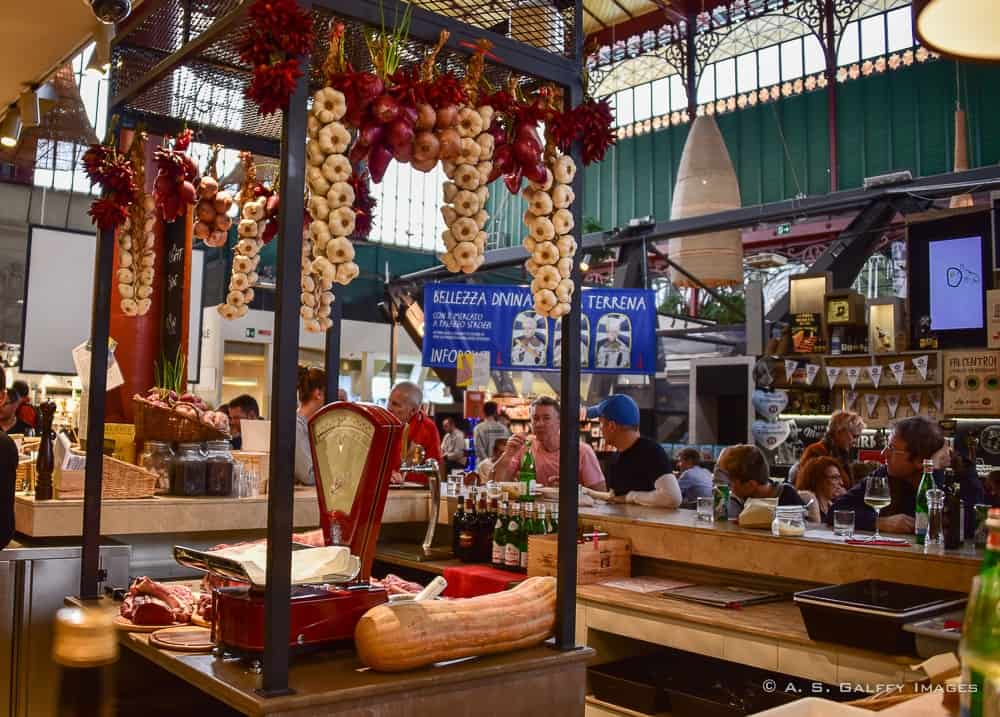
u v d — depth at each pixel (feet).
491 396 48.91
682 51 50.96
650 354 23.32
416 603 5.91
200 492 11.78
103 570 9.00
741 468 13.33
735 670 11.17
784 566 10.82
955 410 26.27
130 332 14.49
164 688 8.30
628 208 62.69
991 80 48.80
